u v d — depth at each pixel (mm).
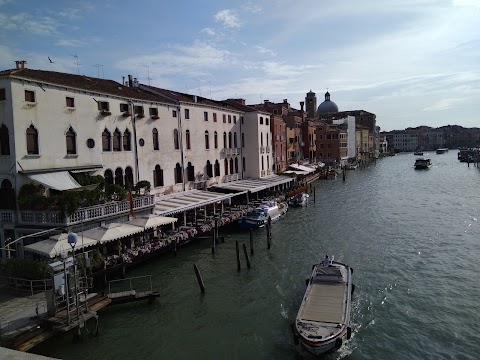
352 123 104188
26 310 14812
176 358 14023
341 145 90562
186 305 18141
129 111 26609
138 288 19812
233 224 33375
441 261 23672
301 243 28344
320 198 49750
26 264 16703
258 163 45781
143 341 15055
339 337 13273
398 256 24766
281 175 53094
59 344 14461
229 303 18359
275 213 36219
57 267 14297
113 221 21547
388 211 39938
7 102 18969
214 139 38125
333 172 74625
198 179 35094
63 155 21641
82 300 15578
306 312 14953
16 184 19156
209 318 16922
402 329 15703
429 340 14898
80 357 13984
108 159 24906
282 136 58625
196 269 19406
